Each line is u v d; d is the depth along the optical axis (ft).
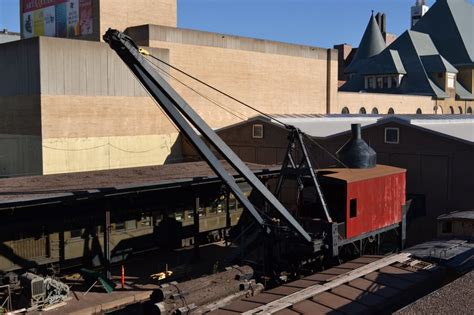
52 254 66.90
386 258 57.31
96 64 115.44
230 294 50.14
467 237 65.98
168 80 135.13
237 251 67.10
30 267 64.90
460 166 84.84
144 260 80.48
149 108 126.41
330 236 62.85
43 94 107.04
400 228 77.87
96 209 70.13
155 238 79.66
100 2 145.28
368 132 96.12
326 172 72.33
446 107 243.60
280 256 66.08
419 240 90.02
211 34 147.64
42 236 65.98
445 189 86.63
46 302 59.52
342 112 198.70
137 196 75.82
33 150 109.60
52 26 160.97
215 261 79.46
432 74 243.60
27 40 108.27
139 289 66.90
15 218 61.82
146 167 95.96
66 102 110.83
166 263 78.69
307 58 181.98
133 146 123.75
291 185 104.83
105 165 118.73
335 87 193.57
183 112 55.26
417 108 229.04
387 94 217.36
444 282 54.65
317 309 43.68
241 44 157.07
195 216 79.25
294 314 42.52
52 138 109.09
